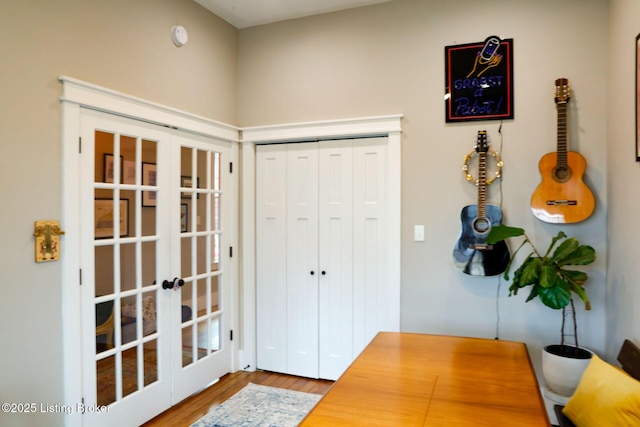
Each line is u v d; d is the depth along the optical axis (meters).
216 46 3.36
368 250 3.25
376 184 3.22
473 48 2.90
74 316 2.22
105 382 2.43
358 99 3.21
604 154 2.61
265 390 3.20
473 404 1.52
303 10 3.28
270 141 3.50
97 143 2.37
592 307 2.65
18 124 1.98
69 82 2.19
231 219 3.52
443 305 2.99
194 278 3.11
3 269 1.93
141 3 2.66
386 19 3.13
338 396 1.59
